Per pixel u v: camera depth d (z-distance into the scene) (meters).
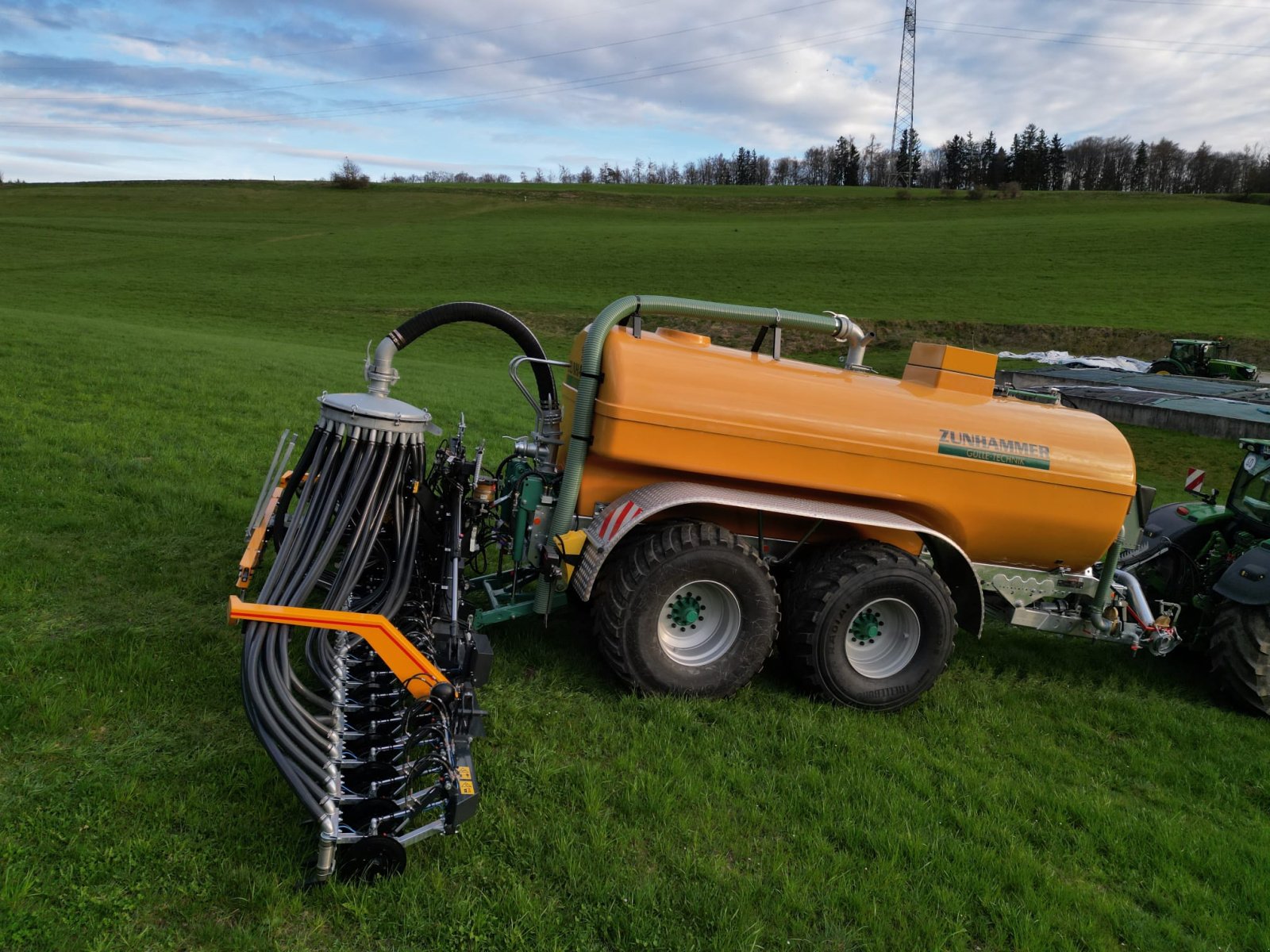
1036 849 3.52
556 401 4.77
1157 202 86.19
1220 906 3.25
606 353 4.35
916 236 62.53
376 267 50.59
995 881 3.22
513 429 12.66
